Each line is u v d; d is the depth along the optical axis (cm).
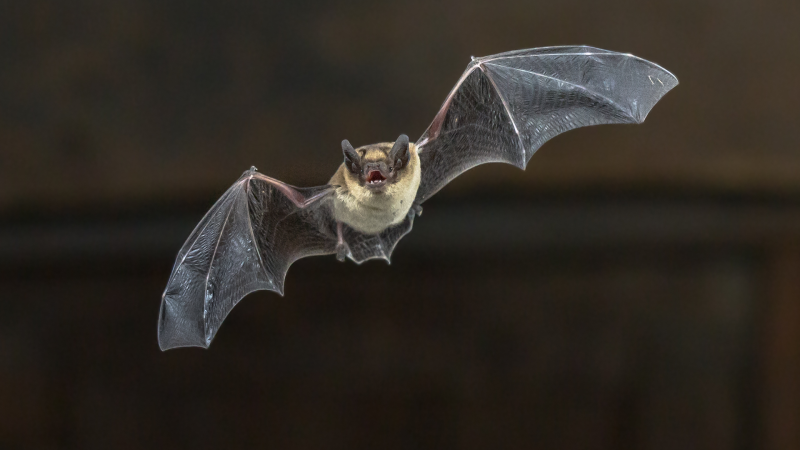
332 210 246
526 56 247
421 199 246
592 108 247
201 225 246
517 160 247
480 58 247
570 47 247
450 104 247
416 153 245
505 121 247
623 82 246
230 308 246
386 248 246
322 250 246
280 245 246
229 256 246
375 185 243
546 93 247
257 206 246
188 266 246
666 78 246
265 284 246
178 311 246
